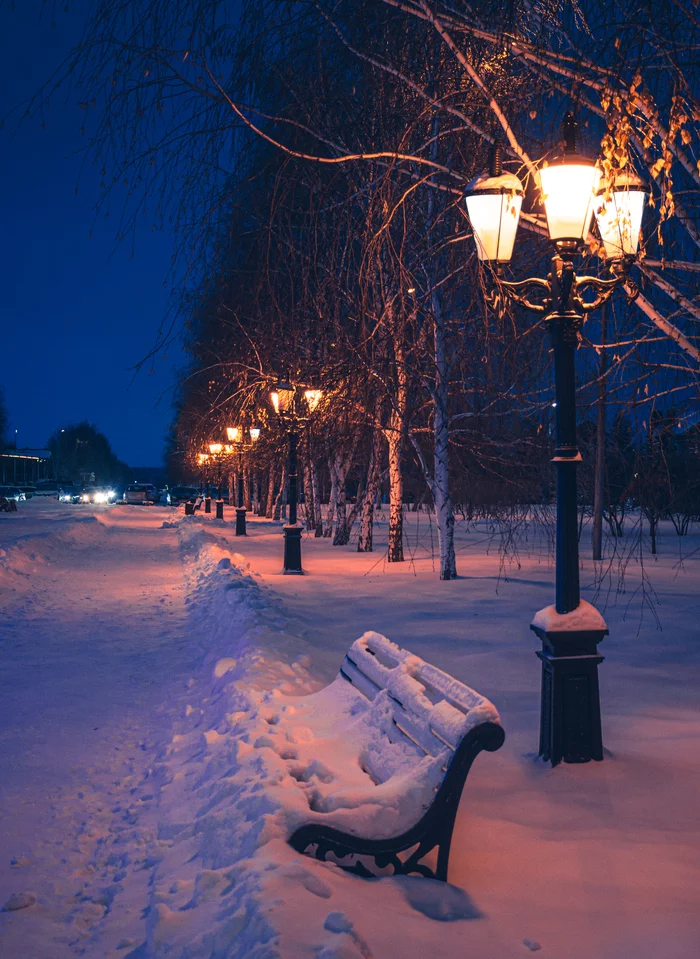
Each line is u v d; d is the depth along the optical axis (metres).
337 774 4.48
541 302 6.98
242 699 6.73
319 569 20.42
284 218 6.93
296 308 7.19
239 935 3.06
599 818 4.75
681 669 8.89
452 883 3.93
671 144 4.47
